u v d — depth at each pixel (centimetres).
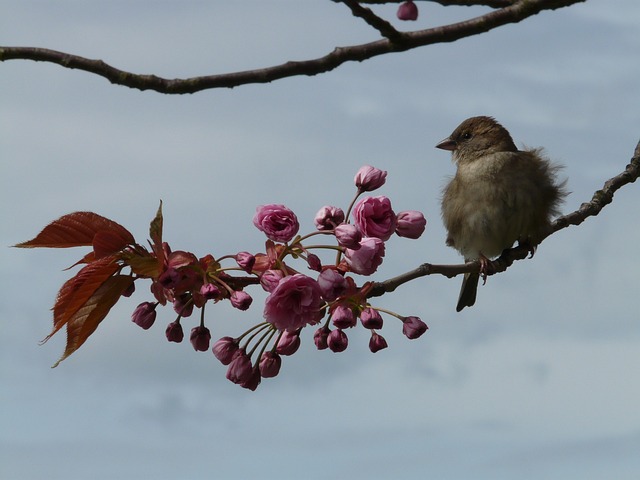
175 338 478
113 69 402
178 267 432
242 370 482
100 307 416
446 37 402
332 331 489
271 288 445
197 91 407
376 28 397
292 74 406
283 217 457
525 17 403
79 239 417
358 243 462
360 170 514
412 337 495
